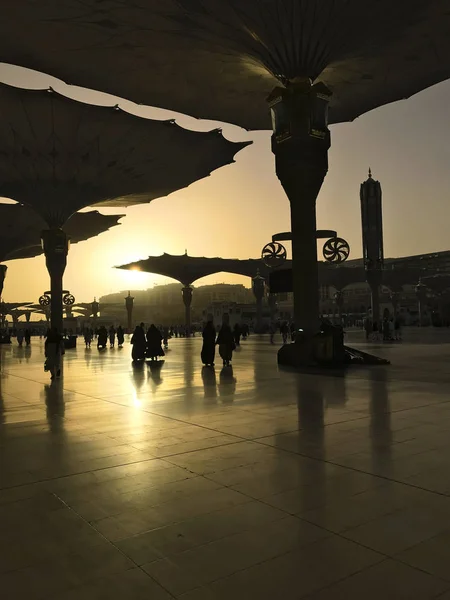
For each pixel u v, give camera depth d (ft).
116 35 48.42
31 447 16.57
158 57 53.36
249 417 20.57
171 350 81.35
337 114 71.46
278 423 19.17
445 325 191.93
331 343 42.04
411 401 23.61
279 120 44.96
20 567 8.21
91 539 9.23
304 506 10.54
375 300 110.52
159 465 13.93
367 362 42.73
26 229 137.18
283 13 41.93
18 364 58.39
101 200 89.10
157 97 63.52
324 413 20.99
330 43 45.42
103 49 51.52
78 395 29.43
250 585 7.40
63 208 85.81
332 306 309.63
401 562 7.99
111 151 76.79
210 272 210.38
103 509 10.74
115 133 72.33
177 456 14.82
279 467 13.43
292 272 45.75
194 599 7.07
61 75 57.26
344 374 35.76
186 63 54.90
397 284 220.64
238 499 11.07
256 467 13.50
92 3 42.19
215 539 9.04
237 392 28.09
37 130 68.95
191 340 138.62
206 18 43.37
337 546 8.61
